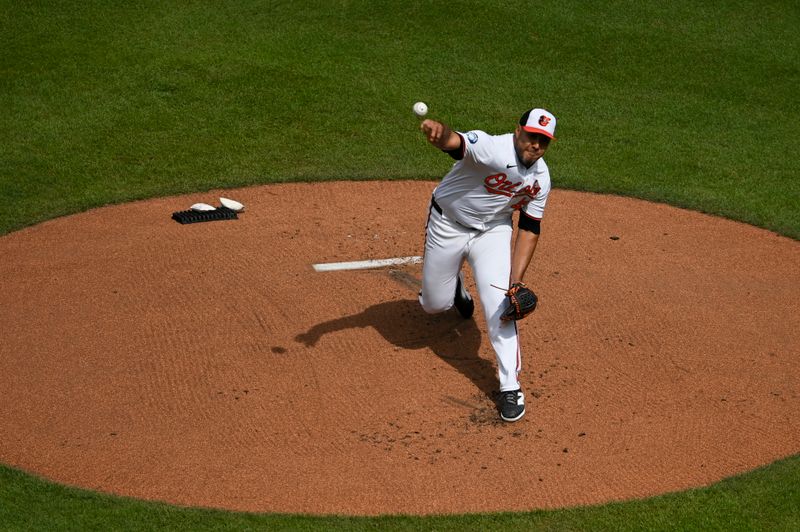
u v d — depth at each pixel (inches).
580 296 1299.2
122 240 1444.4
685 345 1182.9
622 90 2082.9
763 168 1795.0
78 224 1503.4
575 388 1083.9
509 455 962.1
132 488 893.8
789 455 968.9
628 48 2228.1
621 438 993.5
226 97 1957.4
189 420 1005.2
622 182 1724.9
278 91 1988.2
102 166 1708.9
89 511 850.8
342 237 1472.7
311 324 1201.4
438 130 914.7
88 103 1904.5
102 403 1032.2
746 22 2356.1
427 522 850.1
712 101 2055.9
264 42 2174.0
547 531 843.4
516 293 972.6
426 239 1080.8
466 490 904.9
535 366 1126.4
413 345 1163.9
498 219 1039.0
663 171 1771.7
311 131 1868.8
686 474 934.4
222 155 1770.4
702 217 1603.1
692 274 1387.8
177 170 1712.6
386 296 1282.0
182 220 1507.1
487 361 1136.8
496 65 2142.0
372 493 895.1
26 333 1170.0
